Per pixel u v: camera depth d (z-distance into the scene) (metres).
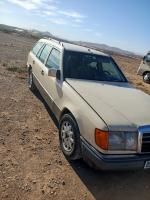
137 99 5.33
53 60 6.79
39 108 7.63
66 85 5.59
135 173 5.05
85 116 4.55
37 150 5.29
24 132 5.98
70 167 4.87
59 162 4.96
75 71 6.13
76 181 4.50
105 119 4.25
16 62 14.99
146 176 5.00
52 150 5.37
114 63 6.98
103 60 6.76
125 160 4.11
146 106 5.02
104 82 6.11
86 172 4.79
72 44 7.31
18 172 4.46
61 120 5.28
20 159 4.86
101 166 4.10
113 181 4.69
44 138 5.85
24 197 3.91
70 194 4.17
